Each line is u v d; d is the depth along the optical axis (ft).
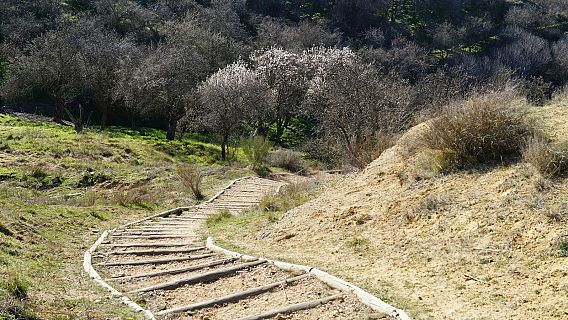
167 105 99.45
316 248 22.21
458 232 18.95
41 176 54.08
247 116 91.91
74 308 14.79
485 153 23.31
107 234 28.25
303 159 90.68
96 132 91.20
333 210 26.16
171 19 172.76
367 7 209.15
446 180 23.24
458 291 15.21
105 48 104.53
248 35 179.22
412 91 71.56
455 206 20.71
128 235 28.86
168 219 36.14
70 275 19.26
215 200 46.98
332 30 195.93
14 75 107.34
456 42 185.06
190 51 114.32
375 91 60.70
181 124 111.65
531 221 17.49
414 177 25.08
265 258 21.24
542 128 23.25
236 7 201.16
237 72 94.27
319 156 89.30
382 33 190.49
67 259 21.90
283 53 118.73
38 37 113.60
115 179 55.98
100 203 41.27
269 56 118.83
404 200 23.44
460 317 13.53
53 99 115.03
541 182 19.24
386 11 215.72
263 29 180.34
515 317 13.05
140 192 49.19
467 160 23.66
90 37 113.91
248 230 28.22
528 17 200.75
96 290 17.44
